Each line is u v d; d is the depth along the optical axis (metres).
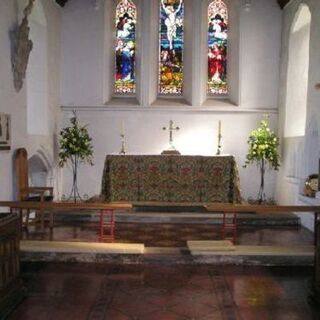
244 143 10.50
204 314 4.49
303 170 8.45
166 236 7.48
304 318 4.43
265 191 10.49
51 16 9.70
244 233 7.78
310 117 8.12
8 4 7.29
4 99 7.19
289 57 9.69
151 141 10.55
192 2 10.49
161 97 10.91
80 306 4.66
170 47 10.94
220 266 6.09
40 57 9.40
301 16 9.05
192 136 10.54
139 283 5.38
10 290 4.61
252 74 10.46
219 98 10.84
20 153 7.64
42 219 7.79
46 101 9.47
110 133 10.56
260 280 5.54
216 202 9.00
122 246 6.39
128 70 10.91
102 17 10.45
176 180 8.98
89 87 10.52
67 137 9.62
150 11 10.48
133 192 8.98
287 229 8.16
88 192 10.57
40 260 6.22
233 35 10.70
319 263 4.81
